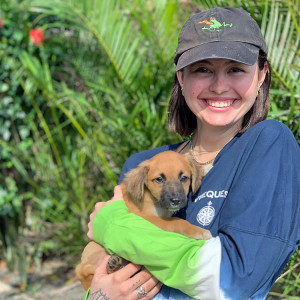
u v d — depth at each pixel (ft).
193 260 2.12
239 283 2.08
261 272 2.11
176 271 2.18
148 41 6.14
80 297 6.93
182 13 6.16
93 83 6.73
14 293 7.11
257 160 2.31
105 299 2.39
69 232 7.06
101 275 2.48
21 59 7.13
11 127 7.57
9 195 7.61
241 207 2.20
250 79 2.54
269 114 3.92
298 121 4.05
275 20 4.32
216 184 2.50
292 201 2.28
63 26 7.13
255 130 2.48
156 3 5.82
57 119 7.19
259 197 2.20
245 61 2.41
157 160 3.01
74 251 7.22
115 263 2.42
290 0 4.36
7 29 7.34
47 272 7.57
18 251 7.64
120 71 6.24
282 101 4.45
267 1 4.37
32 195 7.68
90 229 2.73
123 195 3.16
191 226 2.51
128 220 2.46
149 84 6.08
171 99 3.19
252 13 4.33
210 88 2.56
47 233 7.29
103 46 6.34
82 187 6.98
